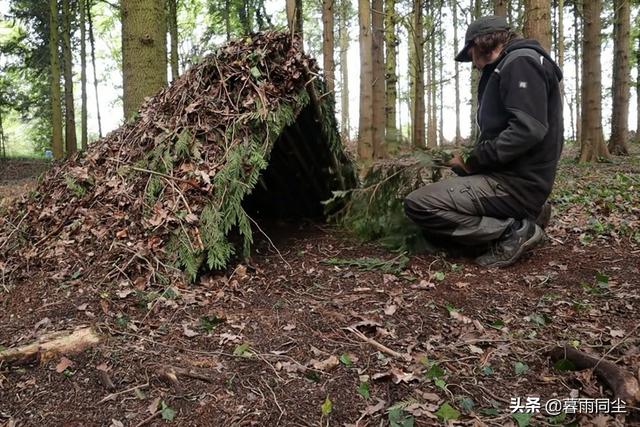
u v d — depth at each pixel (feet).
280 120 11.84
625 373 6.31
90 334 7.64
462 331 8.14
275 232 14.64
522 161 10.68
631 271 10.49
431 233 11.76
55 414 6.08
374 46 34.63
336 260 11.67
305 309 8.99
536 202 10.96
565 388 6.49
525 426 5.72
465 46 11.07
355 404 6.23
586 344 7.52
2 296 9.59
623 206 16.60
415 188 12.92
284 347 7.63
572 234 13.65
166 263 10.02
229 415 5.99
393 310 8.80
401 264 11.04
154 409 6.10
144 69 18.89
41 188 13.09
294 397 6.35
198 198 10.71
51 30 44.50
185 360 7.15
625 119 40.11
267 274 10.87
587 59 33.27
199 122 11.66
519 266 11.10
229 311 8.87
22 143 86.17
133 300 9.02
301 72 12.33
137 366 6.95
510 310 8.88
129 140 12.66
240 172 10.99
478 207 10.95
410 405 6.13
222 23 58.13
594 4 32.63
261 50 12.33
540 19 19.21
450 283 10.12
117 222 10.88
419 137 41.88
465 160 11.59
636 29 58.39
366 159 27.81
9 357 6.98
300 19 28.14
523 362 7.18
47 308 8.80
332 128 14.44
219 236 10.30
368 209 13.37
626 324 8.15
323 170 15.05
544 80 10.07
